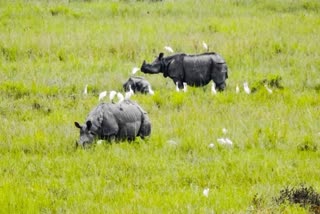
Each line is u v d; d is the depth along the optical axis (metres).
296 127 69.50
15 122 71.62
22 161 59.44
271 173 56.34
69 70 96.00
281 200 49.28
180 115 72.56
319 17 125.62
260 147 63.66
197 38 107.81
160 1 134.00
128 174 56.38
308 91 86.50
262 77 92.31
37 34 110.75
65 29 114.81
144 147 62.78
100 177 55.31
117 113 63.81
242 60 101.44
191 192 51.53
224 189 52.56
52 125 69.94
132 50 103.56
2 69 95.38
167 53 103.94
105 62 98.69
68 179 55.03
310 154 61.75
